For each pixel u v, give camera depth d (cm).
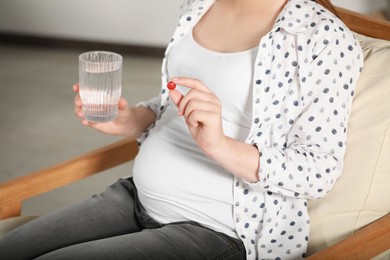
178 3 453
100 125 172
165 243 149
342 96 148
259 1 160
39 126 363
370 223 155
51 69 444
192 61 166
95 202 171
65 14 473
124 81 425
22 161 326
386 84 157
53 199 298
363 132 156
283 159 142
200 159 157
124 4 461
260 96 152
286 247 156
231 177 153
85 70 140
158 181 160
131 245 148
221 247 152
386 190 154
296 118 151
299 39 150
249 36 160
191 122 135
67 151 338
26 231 159
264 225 153
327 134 146
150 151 165
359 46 157
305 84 148
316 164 144
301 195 147
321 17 152
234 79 157
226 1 166
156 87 420
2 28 484
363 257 142
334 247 139
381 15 394
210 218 156
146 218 165
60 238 158
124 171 325
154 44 469
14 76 429
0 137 349
